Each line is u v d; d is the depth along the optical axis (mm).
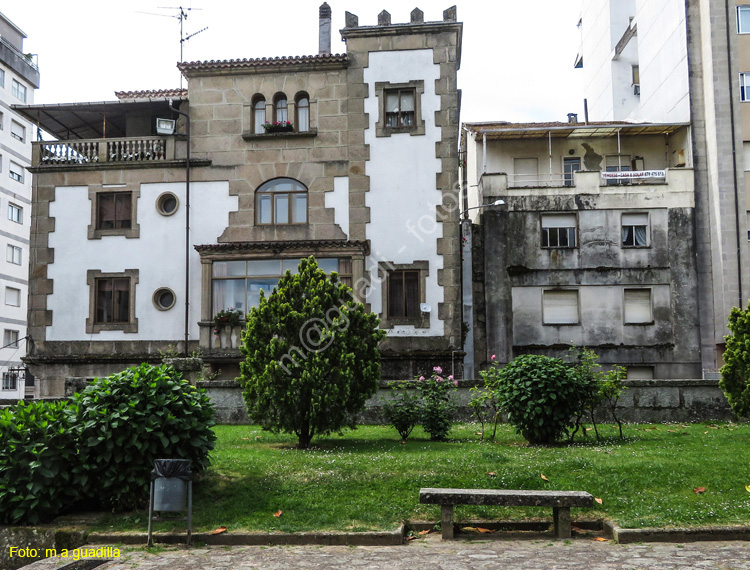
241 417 15930
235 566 6875
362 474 9688
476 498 7871
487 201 29922
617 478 9312
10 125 49312
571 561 6793
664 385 15836
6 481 8281
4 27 49812
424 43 24547
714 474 9344
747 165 28656
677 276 29141
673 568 6484
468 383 16172
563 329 29156
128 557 7266
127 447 8562
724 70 29016
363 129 24469
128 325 24391
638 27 36719
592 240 29500
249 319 12891
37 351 24641
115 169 25125
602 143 32094
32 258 25078
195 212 24797
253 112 25188
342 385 12438
